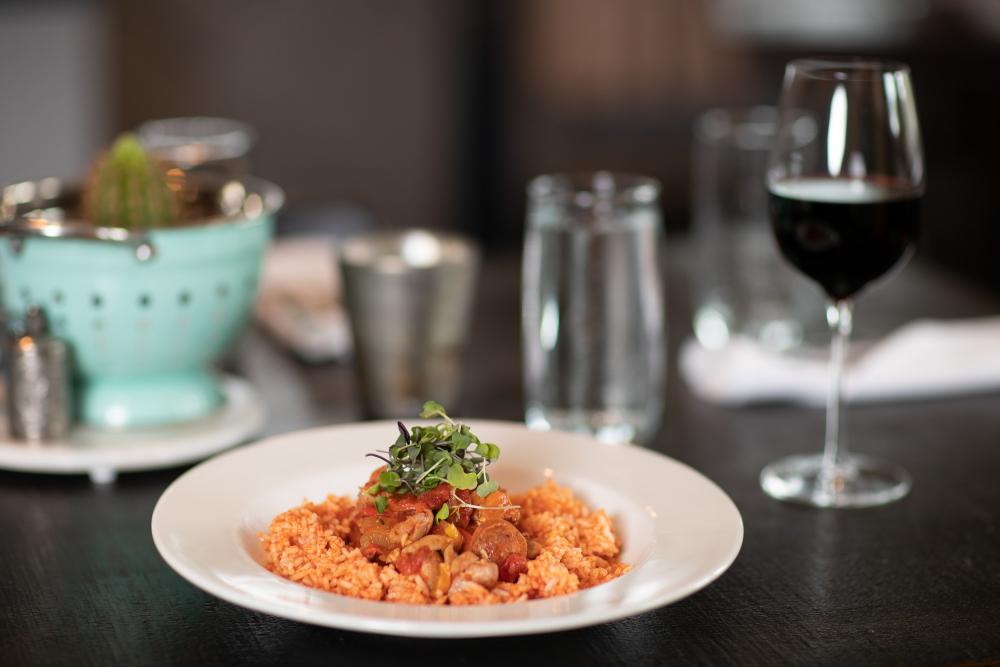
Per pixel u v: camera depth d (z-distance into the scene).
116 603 0.94
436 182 3.48
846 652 0.91
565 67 3.40
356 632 0.92
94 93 3.00
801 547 1.01
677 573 0.89
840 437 1.11
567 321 1.13
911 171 1.05
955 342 1.26
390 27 3.30
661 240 1.16
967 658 0.90
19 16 2.84
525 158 3.49
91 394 1.13
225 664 0.89
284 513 0.95
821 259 1.06
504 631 0.84
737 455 1.13
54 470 1.09
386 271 1.16
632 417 1.14
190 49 3.13
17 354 1.08
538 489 0.99
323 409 1.20
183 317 1.12
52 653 0.90
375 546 0.92
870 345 1.32
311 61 3.26
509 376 1.27
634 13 3.34
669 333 1.39
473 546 0.91
